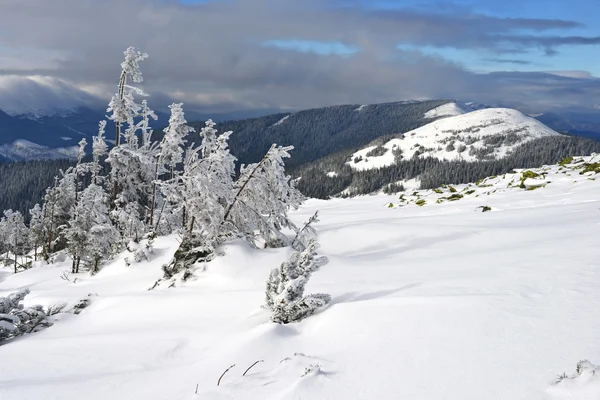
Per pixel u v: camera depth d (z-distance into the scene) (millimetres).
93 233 21641
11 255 45469
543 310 6164
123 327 9531
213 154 15820
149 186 28250
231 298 10438
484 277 8578
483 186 32688
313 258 8914
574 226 13594
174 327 8766
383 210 31375
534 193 26219
